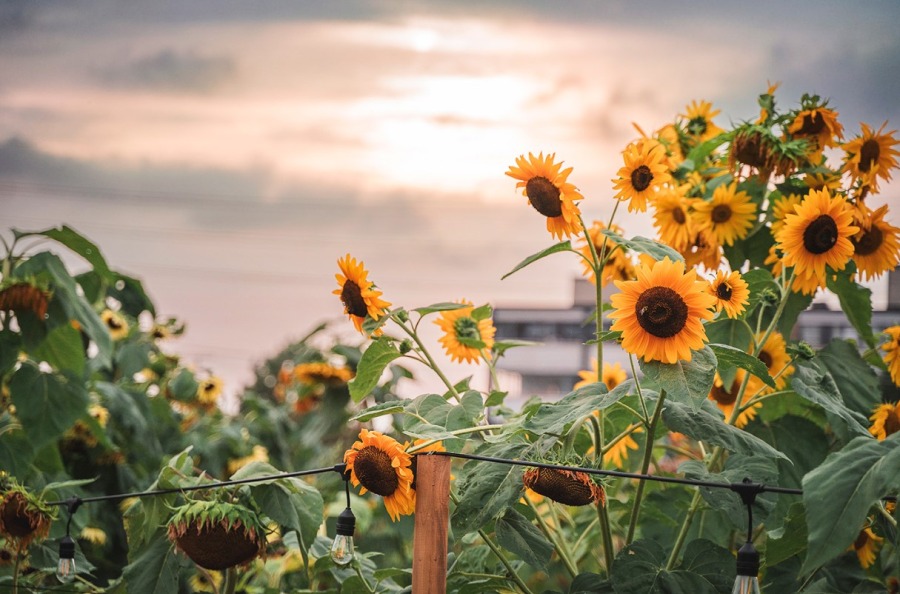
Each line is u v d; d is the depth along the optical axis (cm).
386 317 218
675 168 266
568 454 198
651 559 216
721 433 203
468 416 217
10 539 251
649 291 189
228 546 229
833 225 222
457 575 233
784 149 249
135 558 246
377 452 202
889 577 261
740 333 254
